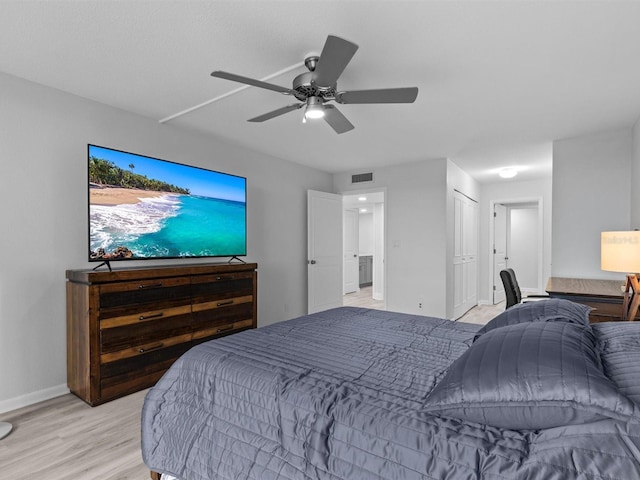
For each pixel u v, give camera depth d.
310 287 5.24
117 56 2.25
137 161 3.04
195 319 3.19
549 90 2.71
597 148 3.69
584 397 0.91
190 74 2.49
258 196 4.57
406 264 5.18
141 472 1.80
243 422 1.40
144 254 3.08
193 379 1.65
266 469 1.25
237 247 3.96
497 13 1.82
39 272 2.63
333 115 2.47
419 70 2.41
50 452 1.97
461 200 5.61
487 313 5.97
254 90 2.74
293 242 5.12
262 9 1.79
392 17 1.85
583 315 1.66
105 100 2.94
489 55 2.22
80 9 1.78
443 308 4.83
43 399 2.62
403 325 2.29
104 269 2.88
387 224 5.40
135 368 2.74
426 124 3.48
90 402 2.50
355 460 1.10
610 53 2.19
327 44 1.63
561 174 3.90
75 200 2.83
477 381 1.08
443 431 1.05
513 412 1.00
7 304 2.49
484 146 4.24
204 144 3.88
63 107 2.77
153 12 1.81
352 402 1.23
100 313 2.54
